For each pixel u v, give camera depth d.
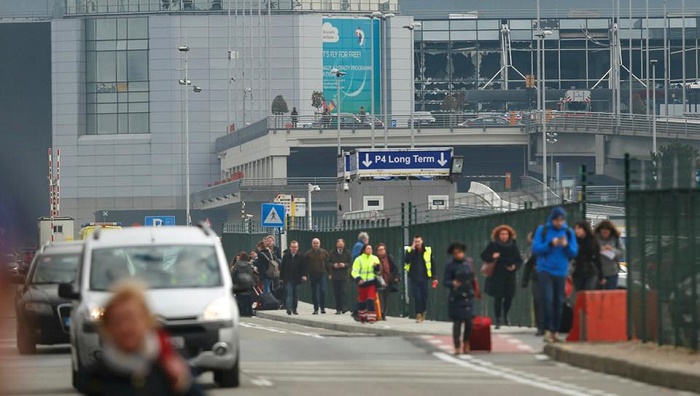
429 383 54.00
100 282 53.25
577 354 60.25
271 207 145.00
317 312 120.06
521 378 55.66
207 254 54.81
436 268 103.56
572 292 76.38
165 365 22.30
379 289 100.81
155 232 55.97
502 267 79.56
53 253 77.12
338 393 50.72
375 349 70.25
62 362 67.75
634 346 61.19
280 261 135.00
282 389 52.16
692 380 50.03
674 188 57.56
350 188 169.62
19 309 73.44
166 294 52.28
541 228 66.31
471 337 67.38
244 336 91.38
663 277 59.03
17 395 51.81
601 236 73.44
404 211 113.88
